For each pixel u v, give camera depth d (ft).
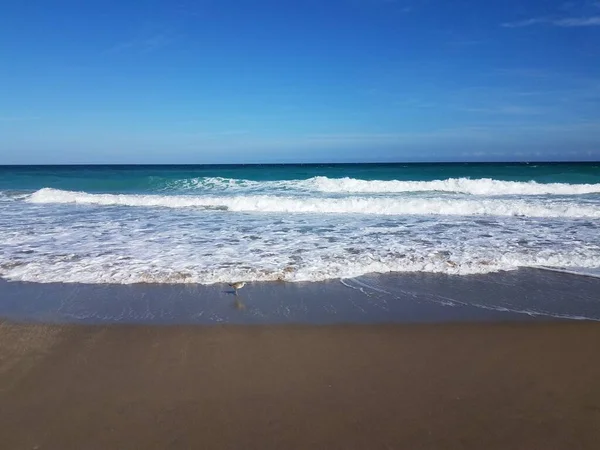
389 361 13.92
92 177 97.86
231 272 23.39
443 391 12.12
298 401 11.65
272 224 38.40
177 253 27.50
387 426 10.54
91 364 13.76
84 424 10.71
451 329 16.42
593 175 88.22
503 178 86.17
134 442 10.03
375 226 36.96
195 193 64.95
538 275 23.09
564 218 40.63
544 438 10.06
